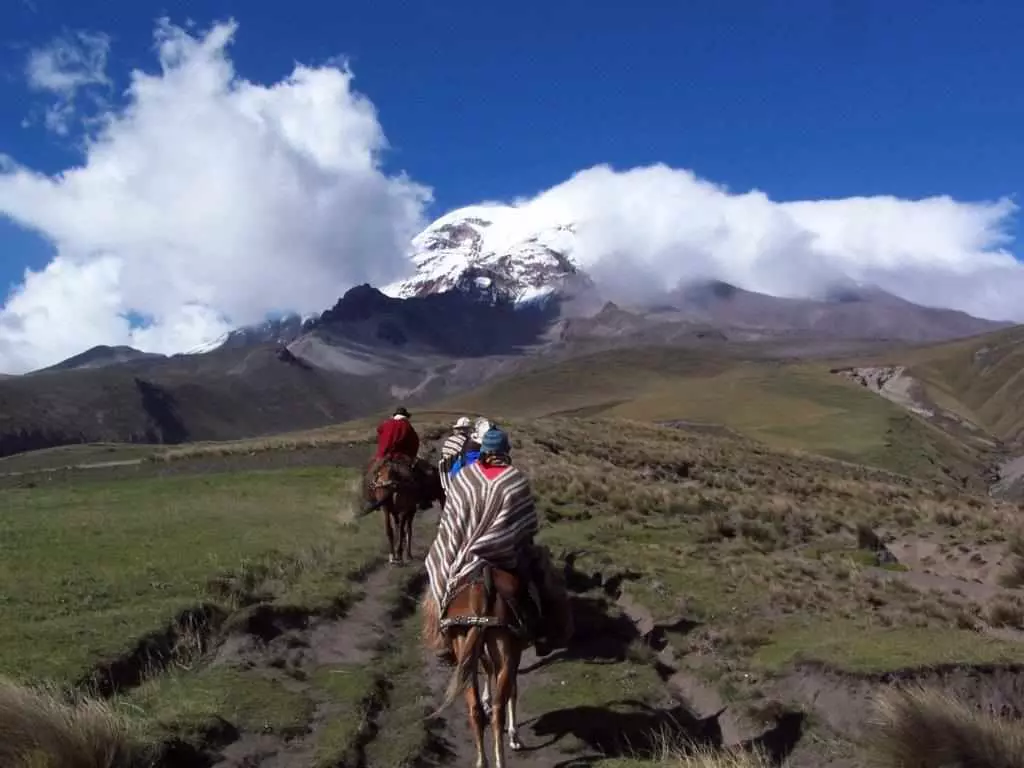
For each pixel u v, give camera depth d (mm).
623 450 48562
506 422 57938
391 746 10469
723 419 146375
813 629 15148
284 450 47188
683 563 20594
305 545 19312
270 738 10172
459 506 9836
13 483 40844
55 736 8469
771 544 25578
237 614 13648
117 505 25766
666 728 11523
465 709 11984
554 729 11328
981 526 31172
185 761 9305
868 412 149000
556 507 27297
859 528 26594
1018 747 9922
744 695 12500
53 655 11328
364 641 14047
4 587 14555
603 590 17953
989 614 18266
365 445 48031
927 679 12234
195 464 43188
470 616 9070
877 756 10375
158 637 12508
